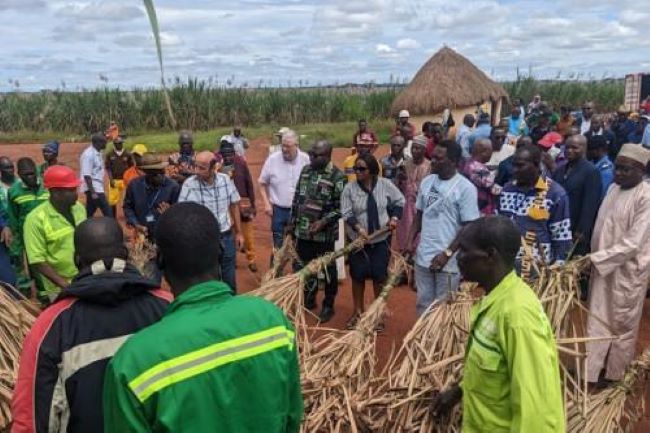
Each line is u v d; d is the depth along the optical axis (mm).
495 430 2594
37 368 2227
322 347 4125
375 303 4172
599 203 5883
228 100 29594
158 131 28375
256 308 1973
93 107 28516
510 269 2625
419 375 3480
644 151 4484
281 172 7223
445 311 3832
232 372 1844
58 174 4301
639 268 4535
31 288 7008
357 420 3285
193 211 2025
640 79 23188
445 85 19656
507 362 2504
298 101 30891
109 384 1790
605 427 3301
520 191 4730
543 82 32250
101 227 2508
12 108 28969
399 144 8078
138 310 2346
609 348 4770
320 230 6180
